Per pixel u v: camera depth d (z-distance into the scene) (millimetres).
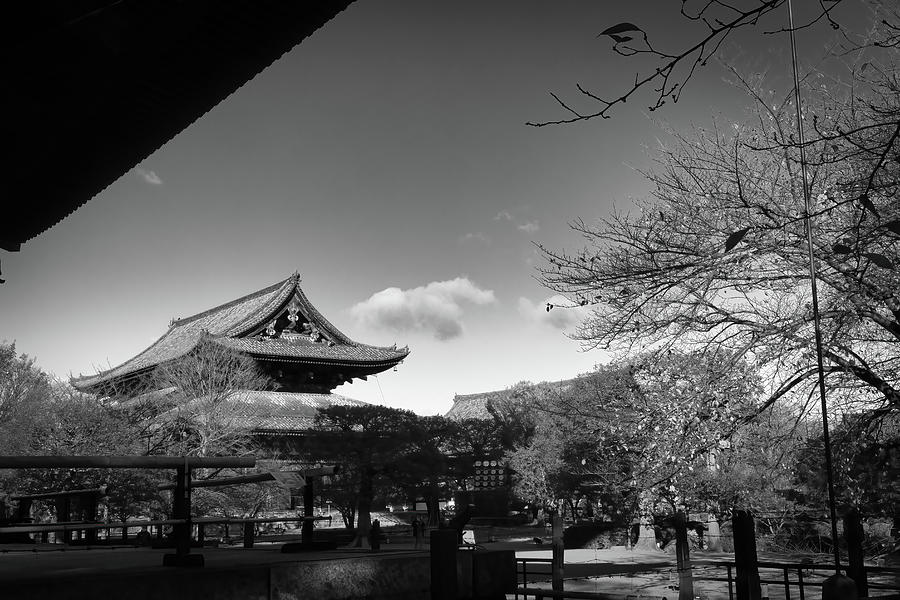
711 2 3455
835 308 11945
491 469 59406
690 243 13227
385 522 56844
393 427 42875
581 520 53406
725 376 12508
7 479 31297
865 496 14508
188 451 39500
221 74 9281
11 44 7391
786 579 10656
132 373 58344
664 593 19328
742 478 18500
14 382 41281
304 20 8688
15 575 4168
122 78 8711
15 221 13648
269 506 44469
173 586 4227
